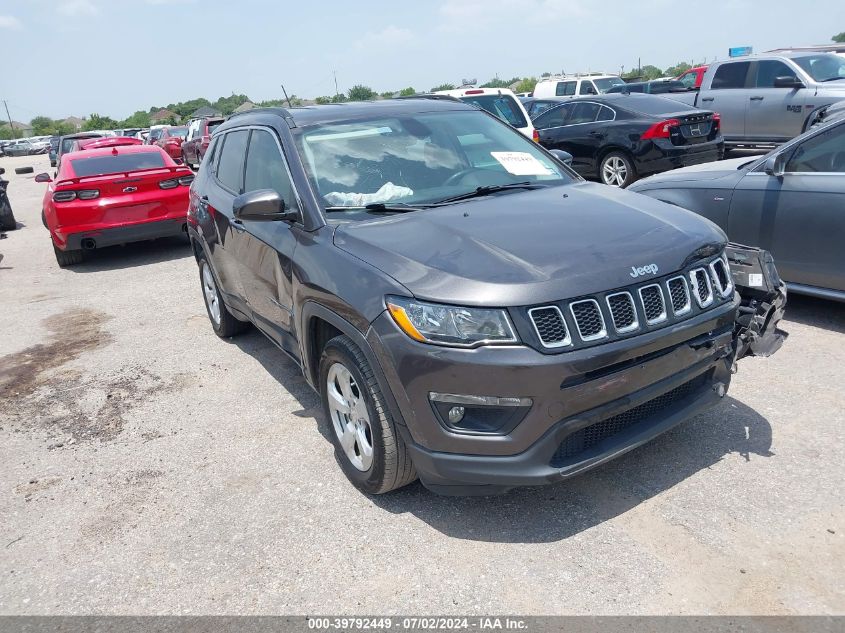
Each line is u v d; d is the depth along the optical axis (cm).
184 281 852
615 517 323
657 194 624
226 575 312
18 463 430
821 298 570
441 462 302
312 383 396
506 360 280
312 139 425
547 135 1223
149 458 422
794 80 1195
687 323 312
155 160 1023
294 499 364
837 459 352
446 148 437
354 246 343
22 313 761
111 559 331
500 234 327
